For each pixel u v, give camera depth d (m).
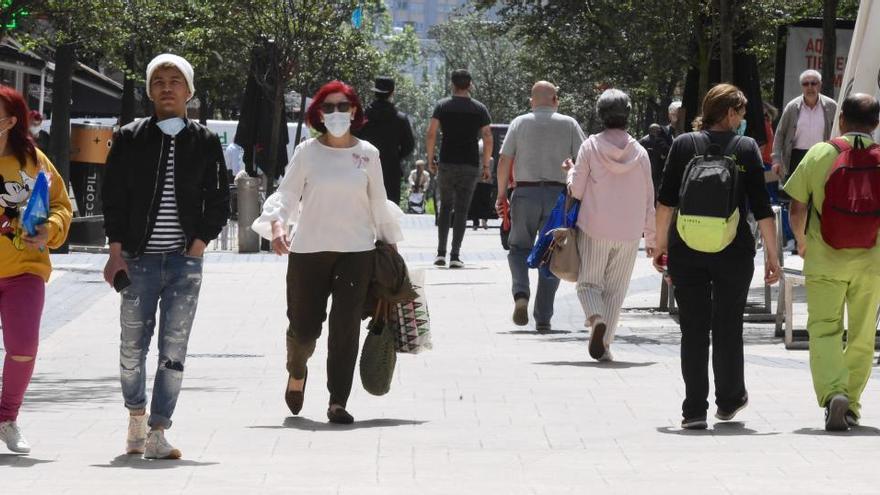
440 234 45.66
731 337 19.45
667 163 19.62
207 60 78.94
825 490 14.24
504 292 39.22
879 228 19.42
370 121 39.53
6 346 17.16
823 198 19.55
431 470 15.83
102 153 59.94
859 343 19.72
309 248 19.86
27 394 23.03
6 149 17.16
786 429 19.31
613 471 15.70
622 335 31.27
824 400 19.19
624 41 81.12
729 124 19.58
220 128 94.12
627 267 26.52
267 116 65.75
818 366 19.33
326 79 81.69
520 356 27.70
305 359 20.48
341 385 19.98
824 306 19.53
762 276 42.97
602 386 23.67
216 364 26.95
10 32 60.41
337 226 19.83
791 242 42.97
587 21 84.88
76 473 15.63
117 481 14.99
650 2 61.91
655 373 25.25
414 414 20.84
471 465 16.19
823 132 36.53
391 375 20.64
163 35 73.56
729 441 18.17
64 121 69.56
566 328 32.38
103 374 25.66
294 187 19.95
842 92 27.22
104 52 68.69
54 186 17.44
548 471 15.71
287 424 19.94
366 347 20.47
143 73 77.62
